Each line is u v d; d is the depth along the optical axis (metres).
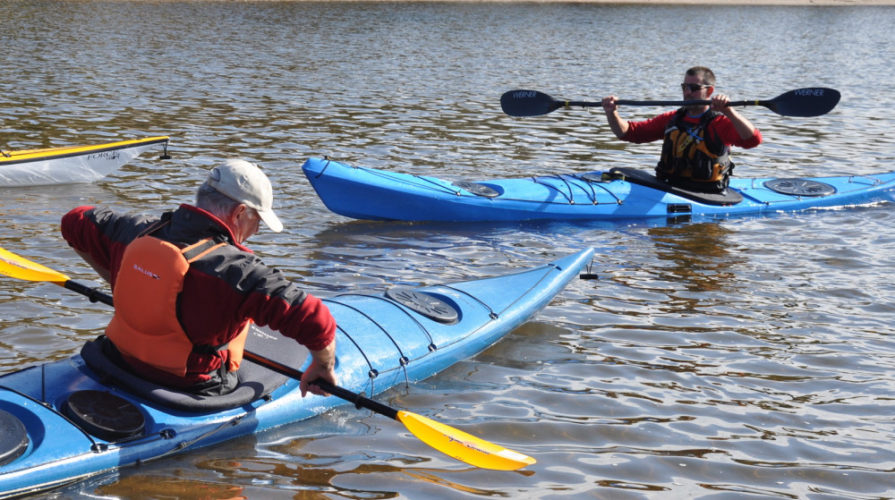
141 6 29.05
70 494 3.10
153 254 3.06
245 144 10.20
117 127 10.91
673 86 17.12
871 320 5.34
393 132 11.42
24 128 10.54
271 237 6.70
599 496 3.37
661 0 42.59
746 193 8.05
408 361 4.26
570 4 39.34
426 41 23.69
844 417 4.11
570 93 15.78
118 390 3.37
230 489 3.25
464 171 9.33
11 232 6.38
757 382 4.45
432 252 6.54
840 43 28.08
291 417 3.78
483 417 3.99
